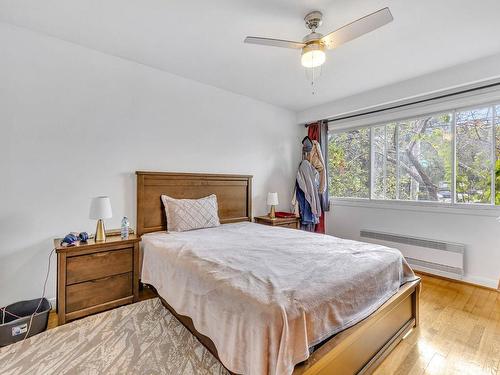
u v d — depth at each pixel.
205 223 2.92
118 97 2.55
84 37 2.20
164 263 1.97
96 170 2.42
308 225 4.02
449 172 3.02
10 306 1.97
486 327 1.99
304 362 1.11
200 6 1.78
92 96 2.39
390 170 3.56
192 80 3.09
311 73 2.79
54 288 2.20
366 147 3.80
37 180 2.13
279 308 1.09
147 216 2.71
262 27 2.03
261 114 3.88
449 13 1.83
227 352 1.21
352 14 1.85
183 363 1.51
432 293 2.59
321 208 4.09
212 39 2.21
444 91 2.90
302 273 1.49
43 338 1.74
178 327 1.88
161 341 1.72
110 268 2.10
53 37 2.19
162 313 2.06
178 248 2.02
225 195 3.41
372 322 1.47
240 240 2.31
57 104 2.22
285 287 1.29
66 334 1.78
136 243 2.24
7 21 1.98
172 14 1.88
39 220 2.14
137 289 2.24
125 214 2.61
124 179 2.60
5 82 2.00
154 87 2.79
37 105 2.12
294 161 4.41
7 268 2.00
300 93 3.53
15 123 2.03
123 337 1.76
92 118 2.40
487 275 2.71
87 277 1.99
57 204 2.22
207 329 1.41
